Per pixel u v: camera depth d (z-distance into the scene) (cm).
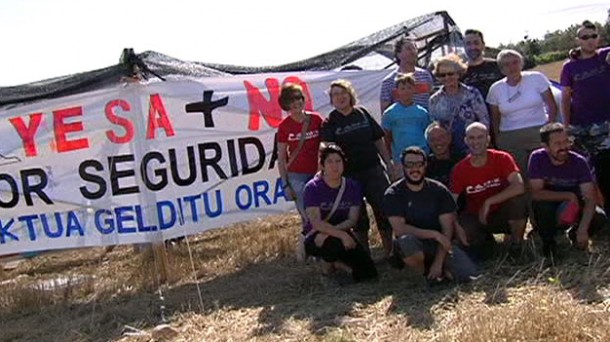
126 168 796
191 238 998
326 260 705
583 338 498
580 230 671
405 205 662
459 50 1060
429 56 1051
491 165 690
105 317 686
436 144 714
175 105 816
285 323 614
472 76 815
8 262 988
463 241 669
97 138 793
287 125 748
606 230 732
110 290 783
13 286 814
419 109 751
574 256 676
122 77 800
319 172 706
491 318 532
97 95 791
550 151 677
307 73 907
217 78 843
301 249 815
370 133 729
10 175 795
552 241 677
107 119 791
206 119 833
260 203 862
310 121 746
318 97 912
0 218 797
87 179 796
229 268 827
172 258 836
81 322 685
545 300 552
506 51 754
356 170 727
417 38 1048
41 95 826
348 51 1023
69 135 792
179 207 819
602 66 745
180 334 626
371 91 952
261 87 866
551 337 503
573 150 757
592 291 579
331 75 922
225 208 844
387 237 753
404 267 692
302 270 780
